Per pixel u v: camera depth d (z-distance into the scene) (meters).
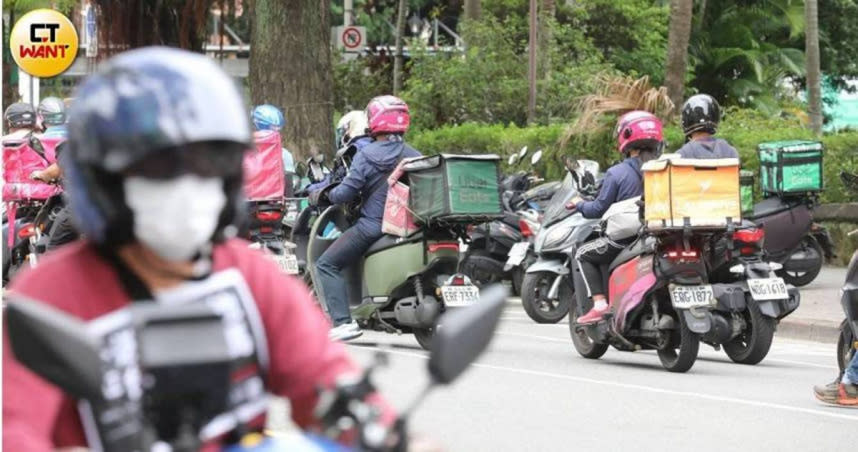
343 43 83.00
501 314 6.33
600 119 51.56
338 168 31.03
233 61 114.38
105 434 6.14
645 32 84.81
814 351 32.47
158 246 6.35
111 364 6.31
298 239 34.22
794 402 23.97
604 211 28.38
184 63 6.36
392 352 29.70
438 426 21.25
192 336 6.11
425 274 29.23
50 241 29.23
